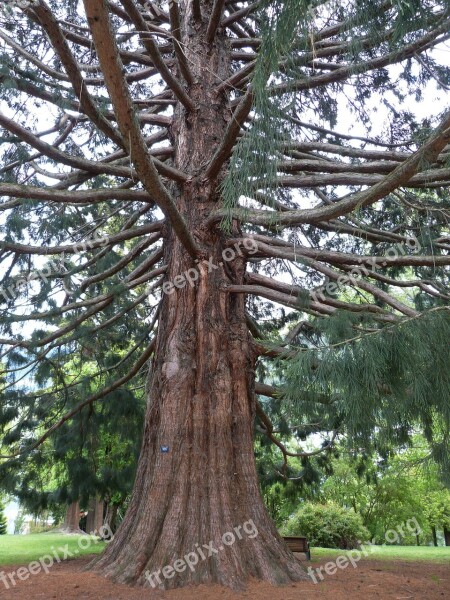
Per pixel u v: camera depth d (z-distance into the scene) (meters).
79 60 8.45
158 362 7.08
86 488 10.19
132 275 8.81
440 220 8.85
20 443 10.60
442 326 3.32
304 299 6.58
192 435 6.45
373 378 3.34
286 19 2.91
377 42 3.89
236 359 7.08
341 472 18.97
